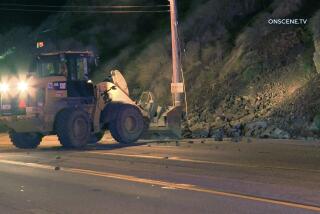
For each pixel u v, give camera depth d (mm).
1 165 17344
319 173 14086
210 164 16328
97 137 27328
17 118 24188
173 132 27766
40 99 23953
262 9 43219
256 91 34344
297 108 28531
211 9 46031
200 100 37469
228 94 35812
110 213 9883
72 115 23797
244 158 17688
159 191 11953
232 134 28031
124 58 49125
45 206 10602
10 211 10203
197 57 42531
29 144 25688
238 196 11172
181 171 14922
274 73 34969
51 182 13523
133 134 25922
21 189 12562
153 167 15938
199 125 32875
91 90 25203
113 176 14289
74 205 10648
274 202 10508
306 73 32844
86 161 18031
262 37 39031
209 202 10648
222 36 43031
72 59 24766
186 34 45812
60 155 20359
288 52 36031
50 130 24188
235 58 39031
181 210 9992
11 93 24516
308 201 10555
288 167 15281
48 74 24797
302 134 25562
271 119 28984
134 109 26141
